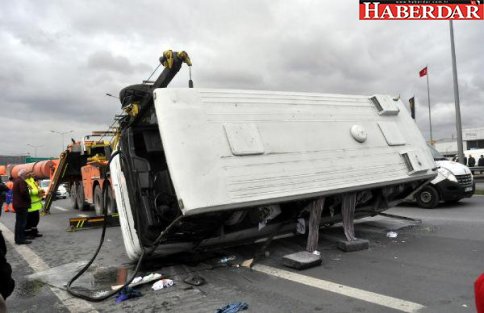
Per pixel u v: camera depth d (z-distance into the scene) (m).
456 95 19.08
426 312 3.79
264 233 6.21
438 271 5.00
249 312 4.04
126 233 5.89
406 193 7.80
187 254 6.02
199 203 4.61
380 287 4.53
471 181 11.72
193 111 5.10
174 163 4.72
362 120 6.65
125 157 5.77
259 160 5.19
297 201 5.86
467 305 3.89
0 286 2.33
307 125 5.90
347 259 5.77
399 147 6.79
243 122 5.36
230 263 5.86
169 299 4.59
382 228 7.79
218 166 4.89
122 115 6.71
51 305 4.68
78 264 6.62
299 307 4.10
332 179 5.64
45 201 15.66
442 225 8.11
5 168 26.02
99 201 13.42
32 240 9.55
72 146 14.98
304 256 5.59
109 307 4.47
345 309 3.98
